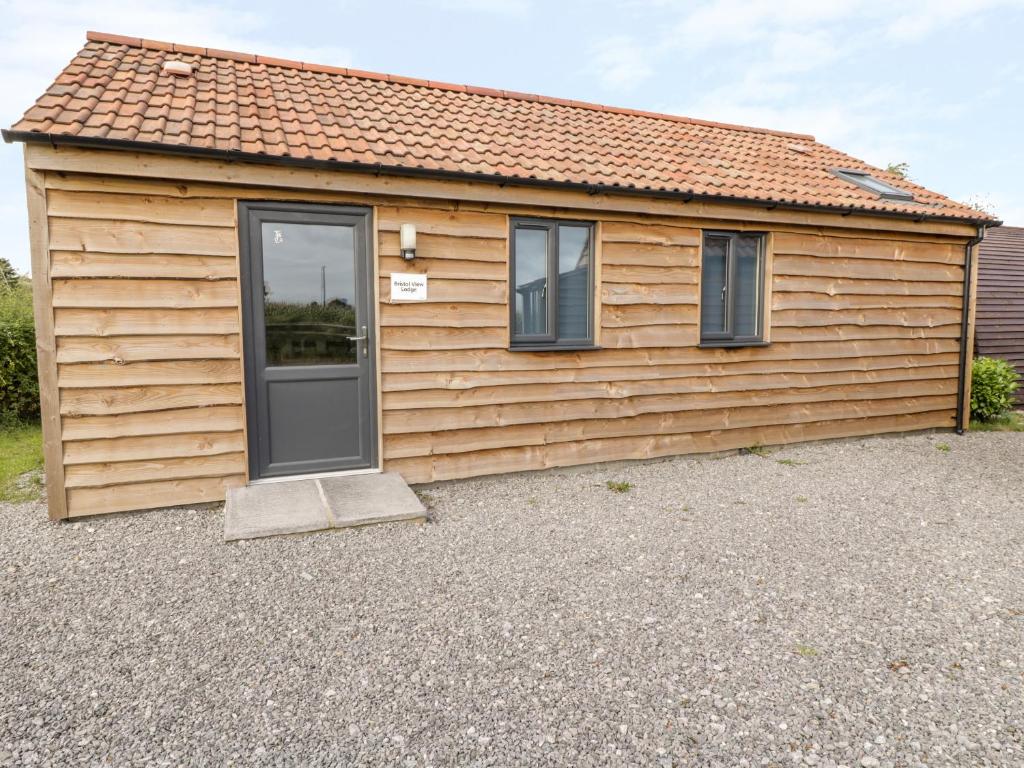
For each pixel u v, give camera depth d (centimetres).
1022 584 350
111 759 204
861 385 751
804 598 330
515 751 210
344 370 512
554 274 580
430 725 223
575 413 600
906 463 648
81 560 372
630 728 222
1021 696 242
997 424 883
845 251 717
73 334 429
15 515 456
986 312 1074
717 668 262
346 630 292
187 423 464
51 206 417
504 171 529
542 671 259
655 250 618
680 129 804
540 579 352
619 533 431
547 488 548
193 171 439
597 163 609
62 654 269
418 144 541
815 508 492
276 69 644
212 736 216
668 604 322
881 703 238
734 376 675
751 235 676
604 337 605
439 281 535
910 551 400
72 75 496
